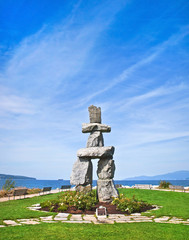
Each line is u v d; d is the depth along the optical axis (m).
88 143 15.40
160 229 8.27
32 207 12.55
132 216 10.68
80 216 10.46
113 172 14.93
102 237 7.26
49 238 7.01
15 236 7.12
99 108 16.36
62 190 25.14
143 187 28.02
